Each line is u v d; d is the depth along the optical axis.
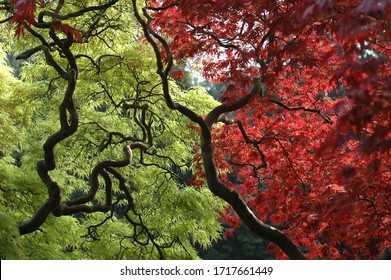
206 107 11.19
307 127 8.73
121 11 9.87
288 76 8.54
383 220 7.16
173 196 11.05
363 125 4.64
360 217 6.98
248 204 8.93
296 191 8.59
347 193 7.10
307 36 7.31
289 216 8.57
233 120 8.59
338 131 4.70
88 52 10.59
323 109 8.82
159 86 10.69
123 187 9.23
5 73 11.50
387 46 7.19
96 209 8.63
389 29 4.78
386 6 4.00
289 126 8.84
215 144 9.05
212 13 7.69
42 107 11.51
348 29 4.30
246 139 8.62
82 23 9.95
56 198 7.89
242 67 7.78
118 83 10.70
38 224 7.89
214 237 11.67
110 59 10.19
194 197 11.04
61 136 7.74
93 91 10.98
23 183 10.12
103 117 11.45
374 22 4.84
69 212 8.20
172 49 8.35
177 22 8.14
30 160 11.77
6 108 11.10
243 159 9.23
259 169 9.37
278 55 7.34
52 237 10.88
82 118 11.34
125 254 11.58
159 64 7.73
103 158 11.89
